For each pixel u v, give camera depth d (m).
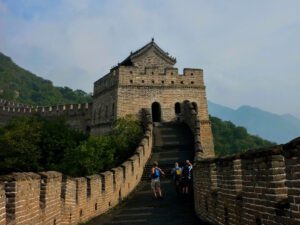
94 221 18.45
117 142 43.22
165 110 55.56
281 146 8.67
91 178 19.16
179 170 25.91
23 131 53.81
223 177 13.41
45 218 12.05
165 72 56.69
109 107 57.22
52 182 12.91
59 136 54.41
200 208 17.89
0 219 8.52
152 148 42.34
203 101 57.34
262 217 9.45
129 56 61.41
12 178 9.57
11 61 189.12
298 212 7.50
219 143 114.81
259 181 9.62
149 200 24.48
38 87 176.25
